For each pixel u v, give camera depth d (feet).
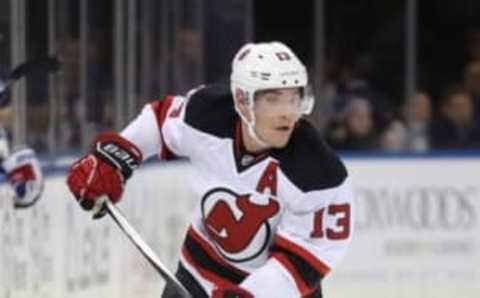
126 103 64.49
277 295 34.76
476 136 84.33
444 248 77.30
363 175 76.38
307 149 34.73
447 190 77.25
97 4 61.21
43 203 55.11
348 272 76.38
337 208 34.76
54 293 56.39
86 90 60.39
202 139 35.60
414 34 82.74
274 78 33.53
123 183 36.99
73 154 59.41
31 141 55.16
